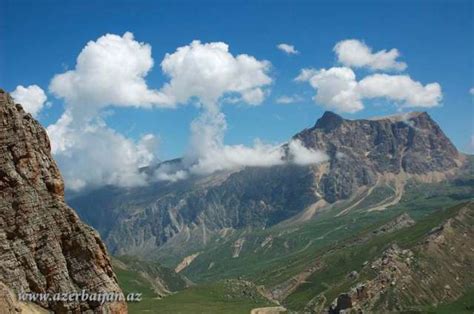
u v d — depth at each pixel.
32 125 117.75
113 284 113.62
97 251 113.62
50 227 111.81
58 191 116.19
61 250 111.75
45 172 115.25
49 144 120.31
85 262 112.19
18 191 110.38
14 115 114.75
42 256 109.12
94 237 114.56
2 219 108.31
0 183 109.69
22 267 106.88
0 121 113.12
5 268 104.69
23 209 109.81
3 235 107.06
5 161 111.31
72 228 113.69
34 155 114.62
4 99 115.12
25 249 108.06
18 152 112.75
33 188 112.62
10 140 112.94
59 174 118.19
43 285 107.31
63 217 113.62
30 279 106.69
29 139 115.12
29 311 102.00
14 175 110.88
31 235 109.44
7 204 109.25
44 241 110.38
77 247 112.62
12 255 106.31
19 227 108.88
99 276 111.88
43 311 104.94
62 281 109.00
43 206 112.81
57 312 106.44
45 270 108.25
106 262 115.44
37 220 111.00
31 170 113.38
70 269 111.44
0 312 96.31
